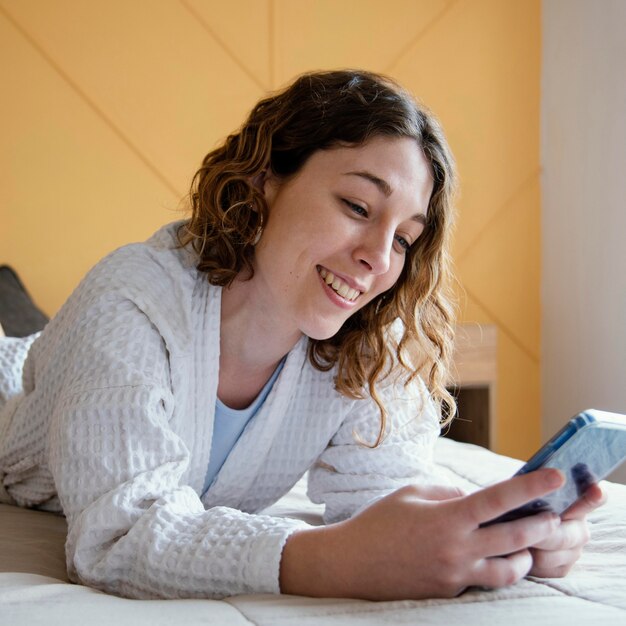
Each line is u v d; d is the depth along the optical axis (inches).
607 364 112.0
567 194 119.4
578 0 116.3
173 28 109.8
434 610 32.4
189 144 110.6
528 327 124.6
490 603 33.6
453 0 121.1
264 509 57.7
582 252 116.6
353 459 51.4
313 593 34.7
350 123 44.2
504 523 34.2
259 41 113.3
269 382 50.2
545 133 123.7
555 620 31.6
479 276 122.6
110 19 107.3
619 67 108.9
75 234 106.4
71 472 38.9
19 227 104.3
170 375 43.8
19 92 104.0
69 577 39.0
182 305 45.8
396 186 43.9
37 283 104.9
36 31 104.5
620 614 32.8
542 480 32.4
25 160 104.4
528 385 124.7
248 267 47.2
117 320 42.7
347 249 44.3
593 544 44.8
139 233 108.9
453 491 36.0
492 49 122.6
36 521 52.7
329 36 116.2
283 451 52.2
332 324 45.3
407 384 52.5
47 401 50.6
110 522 37.1
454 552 33.4
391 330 52.7
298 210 44.8
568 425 32.4
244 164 46.5
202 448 47.9
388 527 34.1
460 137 121.6
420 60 119.9
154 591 36.2
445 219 49.0
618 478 106.9
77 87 106.2
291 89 47.2
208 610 32.5
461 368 107.3
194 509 39.4
